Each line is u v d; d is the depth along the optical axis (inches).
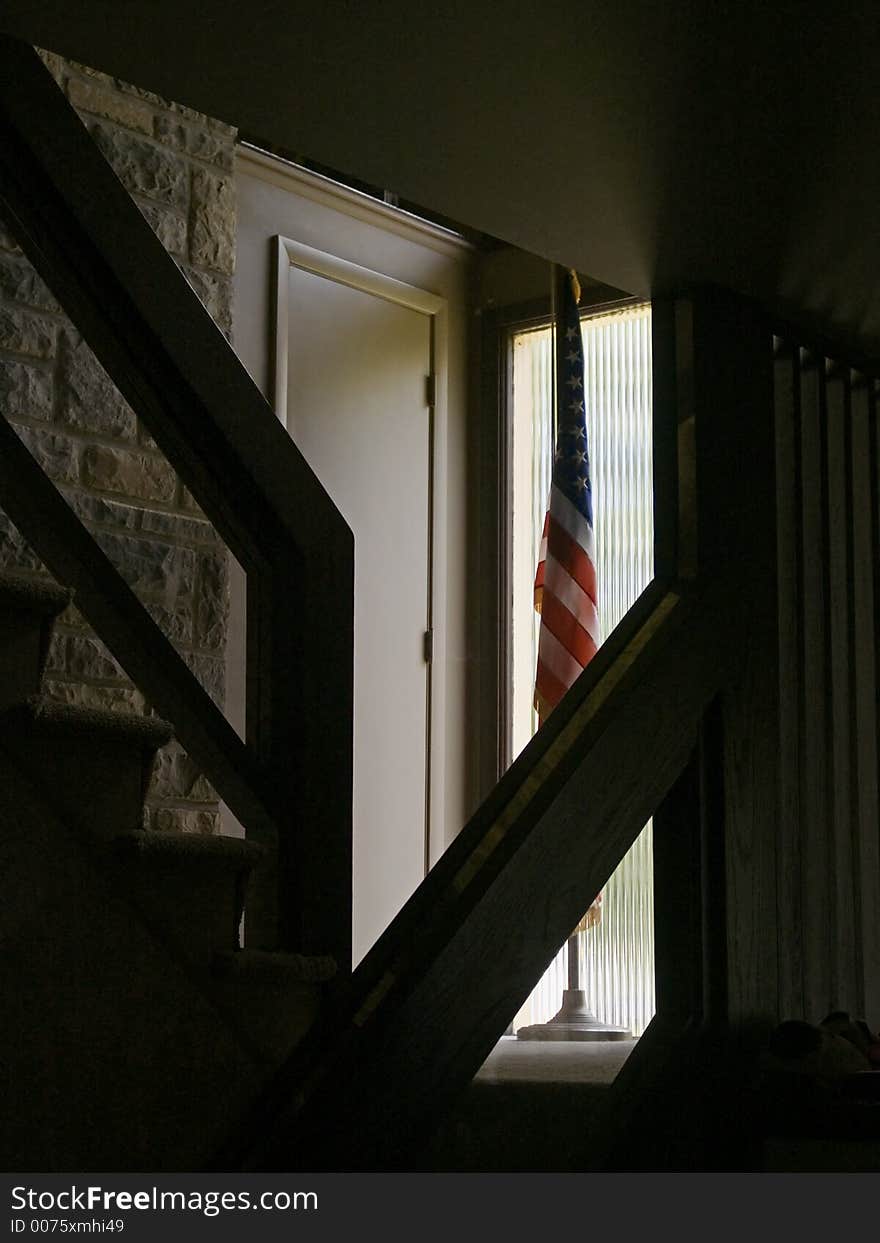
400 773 193.0
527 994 76.4
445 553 202.5
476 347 211.2
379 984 73.2
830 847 103.0
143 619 92.4
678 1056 89.0
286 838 94.3
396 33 69.2
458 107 75.8
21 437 135.1
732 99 73.4
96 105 144.9
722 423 96.0
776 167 80.4
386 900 188.5
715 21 66.4
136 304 92.8
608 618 194.4
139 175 147.8
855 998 103.2
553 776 81.2
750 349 99.1
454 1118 95.1
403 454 198.7
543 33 68.1
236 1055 86.7
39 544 89.5
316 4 67.2
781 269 94.3
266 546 98.0
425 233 203.8
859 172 80.6
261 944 92.6
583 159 80.5
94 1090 79.0
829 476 107.6
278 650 97.0
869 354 111.4
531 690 204.7
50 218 91.4
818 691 104.3
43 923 77.8
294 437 183.2
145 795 84.5
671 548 94.8
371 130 79.0
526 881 77.1
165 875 84.4
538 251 93.4
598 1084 101.0
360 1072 68.1
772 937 93.9
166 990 83.3
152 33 70.8
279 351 180.7
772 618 97.7
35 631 80.7
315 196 188.7
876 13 65.3
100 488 141.1
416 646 197.6
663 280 96.5
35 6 68.9
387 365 197.9
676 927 91.5
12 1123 75.2
